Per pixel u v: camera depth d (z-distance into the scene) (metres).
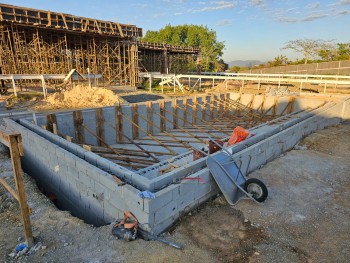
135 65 31.64
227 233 4.61
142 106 13.44
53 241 4.36
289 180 6.79
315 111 12.23
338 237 4.58
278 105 17.30
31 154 8.41
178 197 4.84
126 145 12.31
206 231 4.66
